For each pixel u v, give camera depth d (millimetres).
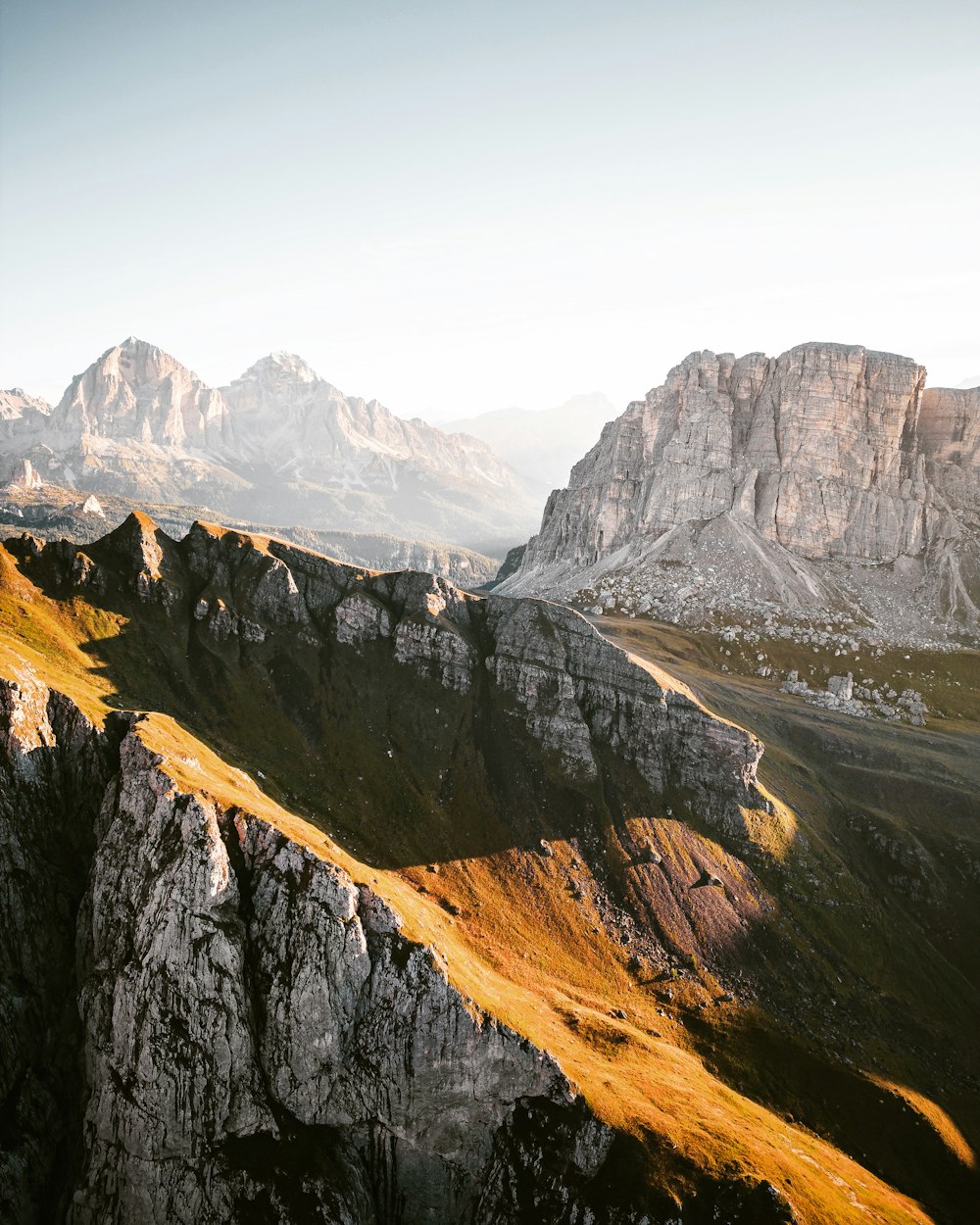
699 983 152750
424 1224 104000
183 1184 96188
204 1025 100875
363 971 108062
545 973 142375
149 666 175250
